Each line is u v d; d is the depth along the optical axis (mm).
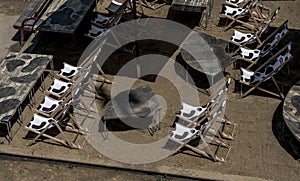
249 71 10844
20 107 10234
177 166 9328
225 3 12961
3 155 9742
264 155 9484
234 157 9469
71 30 11766
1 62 11656
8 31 12969
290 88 10531
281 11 13180
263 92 10773
